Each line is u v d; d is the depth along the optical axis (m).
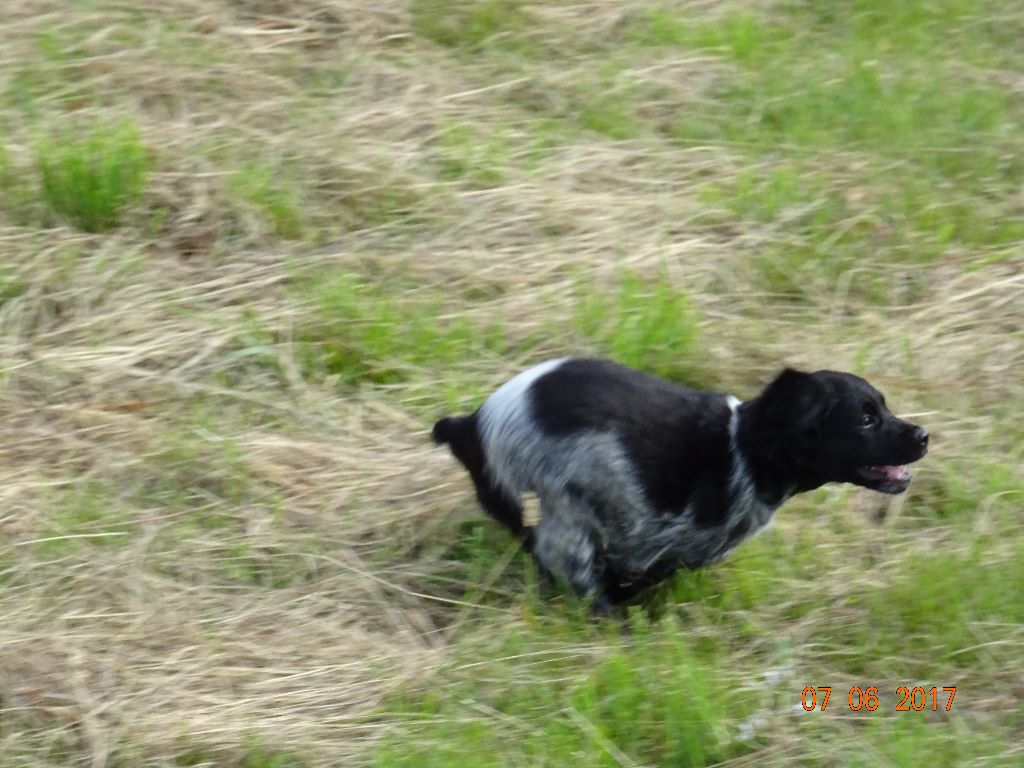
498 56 13.55
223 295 10.58
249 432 9.59
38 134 11.59
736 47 14.02
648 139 12.77
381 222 11.42
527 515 8.34
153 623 8.08
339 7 13.67
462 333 10.40
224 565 8.55
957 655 8.09
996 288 11.20
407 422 9.83
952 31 14.82
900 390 10.23
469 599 8.50
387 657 7.95
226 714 7.44
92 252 10.75
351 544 8.84
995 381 10.38
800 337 10.77
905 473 8.34
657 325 10.45
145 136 11.77
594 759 7.21
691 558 8.62
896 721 7.59
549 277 11.05
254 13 13.54
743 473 8.38
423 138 12.29
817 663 8.08
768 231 11.72
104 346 10.06
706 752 7.33
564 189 11.99
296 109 12.38
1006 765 7.22
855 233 11.78
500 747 7.29
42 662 7.66
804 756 7.33
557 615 8.38
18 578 8.30
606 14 14.35
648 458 8.23
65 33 12.83
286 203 11.25
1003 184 12.60
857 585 8.63
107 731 7.28
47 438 9.36
